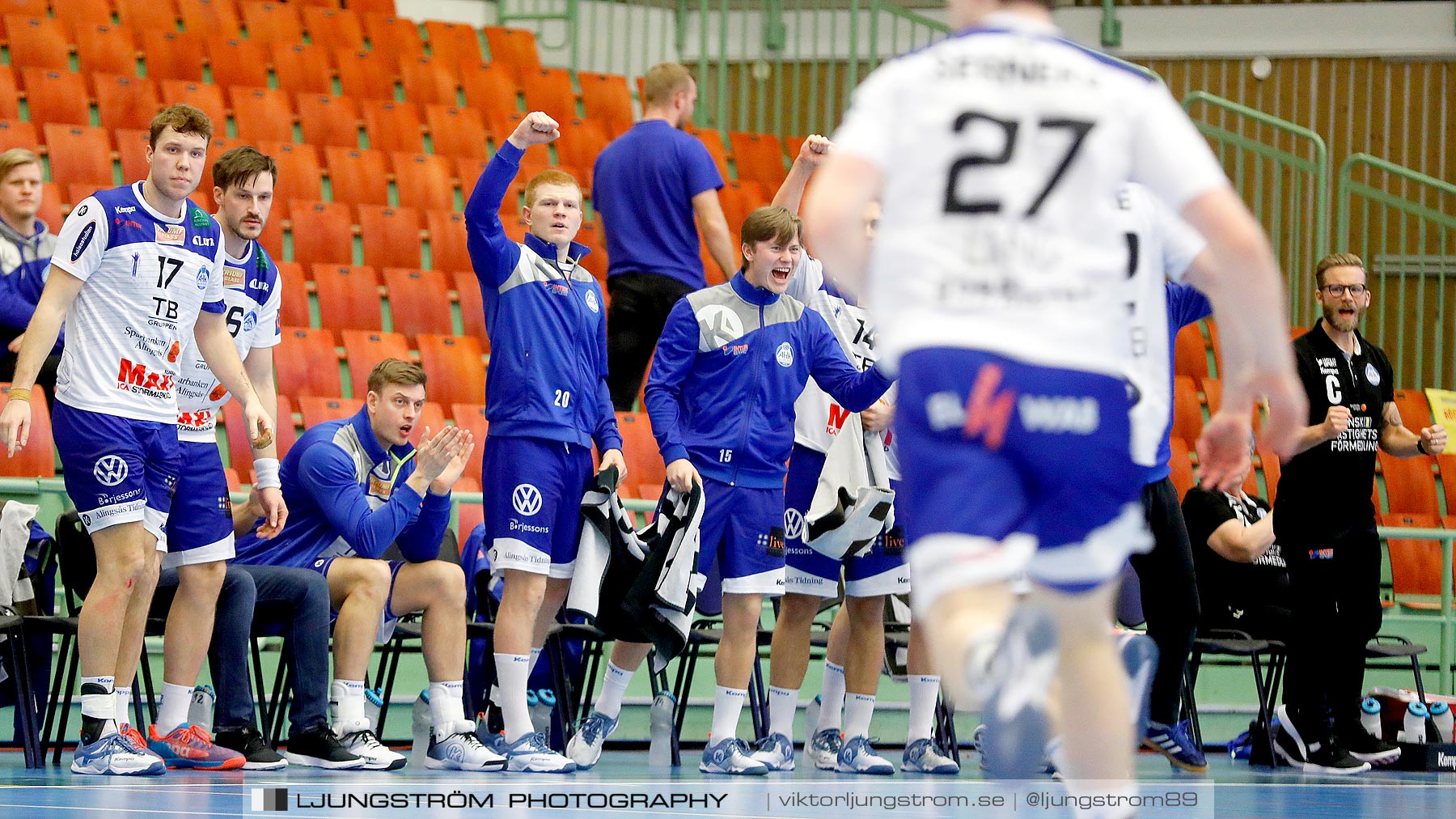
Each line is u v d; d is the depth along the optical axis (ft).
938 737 69.97
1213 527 74.95
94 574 55.98
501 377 56.95
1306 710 69.05
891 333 21.24
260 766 55.16
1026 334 20.61
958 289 20.84
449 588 58.54
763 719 71.61
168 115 53.01
